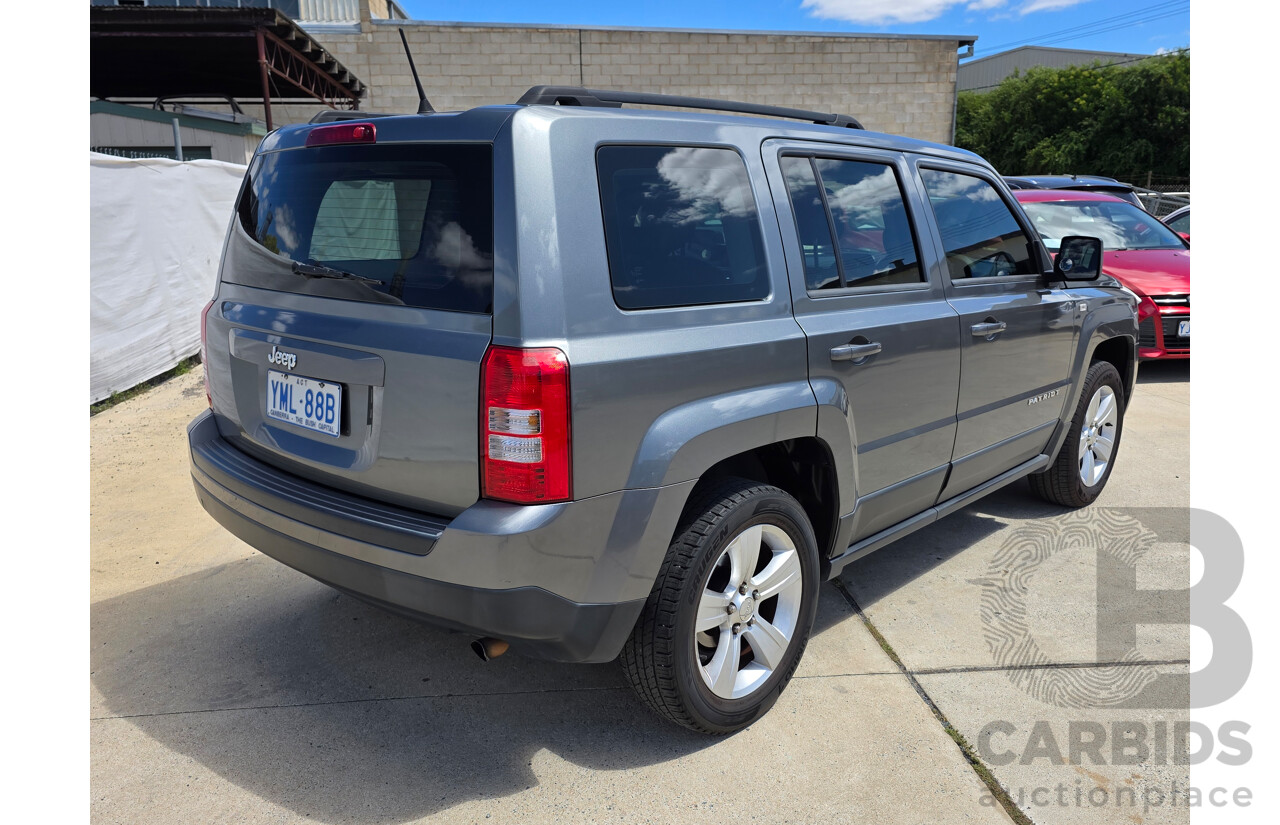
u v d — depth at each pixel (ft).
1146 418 20.22
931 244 10.55
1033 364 12.31
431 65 61.82
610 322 6.99
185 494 14.92
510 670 9.63
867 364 9.22
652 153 7.69
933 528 13.93
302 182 8.21
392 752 8.18
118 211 21.33
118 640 10.11
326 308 7.68
